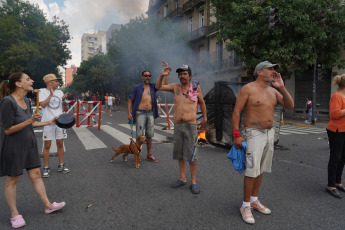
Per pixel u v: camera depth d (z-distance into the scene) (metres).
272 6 11.73
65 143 6.77
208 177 3.95
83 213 2.70
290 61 12.30
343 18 12.34
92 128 9.88
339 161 3.26
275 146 6.74
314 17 12.75
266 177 4.00
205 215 2.66
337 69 14.38
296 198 3.14
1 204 2.95
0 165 2.37
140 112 4.69
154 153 5.64
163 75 3.49
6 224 2.47
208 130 6.61
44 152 3.95
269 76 2.49
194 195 3.21
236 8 12.48
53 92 4.02
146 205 2.90
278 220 2.56
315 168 4.56
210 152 5.75
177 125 3.42
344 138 3.21
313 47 13.14
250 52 13.96
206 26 24.33
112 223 2.48
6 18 26.58
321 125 12.36
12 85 2.48
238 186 3.54
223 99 6.17
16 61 26.09
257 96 2.52
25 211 2.75
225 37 14.15
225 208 2.83
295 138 8.34
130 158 5.18
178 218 2.59
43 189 2.65
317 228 2.40
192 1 26.09
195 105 3.39
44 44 27.72
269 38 12.56
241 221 2.53
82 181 3.74
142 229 2.37
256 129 2.54
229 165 4.66
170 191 3.35
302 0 11.29
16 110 2.39
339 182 3.48
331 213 2.73
